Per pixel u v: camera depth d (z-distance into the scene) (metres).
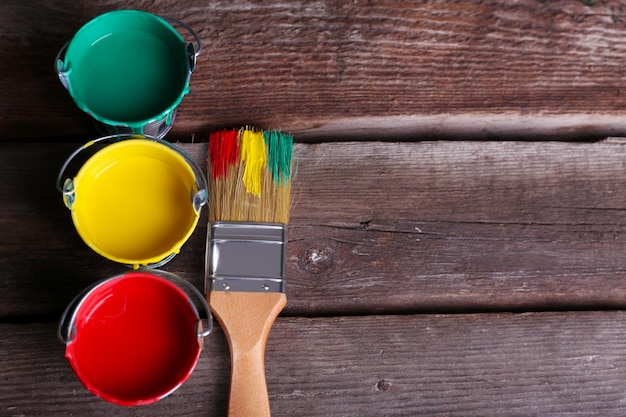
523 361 1.36
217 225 1.29
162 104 1.25
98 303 1.18
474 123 1.50
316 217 1.39
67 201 1.15
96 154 1.20
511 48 1.50
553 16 1.52
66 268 1.33
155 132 1.35
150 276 1.16
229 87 1.43
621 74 1.51
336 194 1.40
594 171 1.46
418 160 1.43
